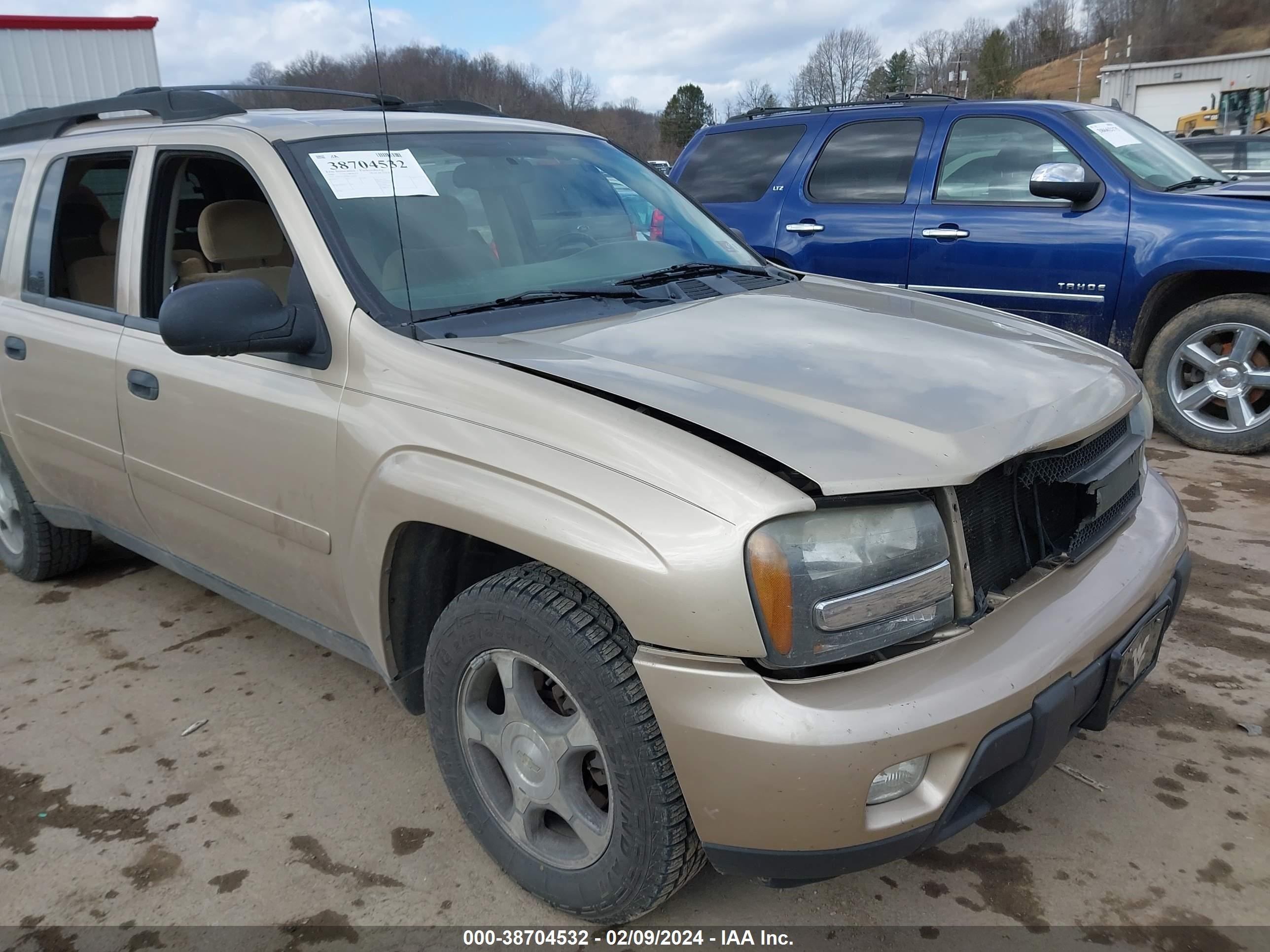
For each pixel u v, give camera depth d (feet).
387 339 7.31
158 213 9.71
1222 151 31.96
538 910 7.13
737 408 6.18
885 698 5.46
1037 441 6.32
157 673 10.74
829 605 5.45
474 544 7.45
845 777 5.33
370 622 7.57
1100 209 16.79
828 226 19.51
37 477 11.80
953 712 5.50
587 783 6.77
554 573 6.42
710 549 5.41
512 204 9.34
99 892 7.45
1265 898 7.05
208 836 8.04
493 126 10.16
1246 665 10.13
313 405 7.57
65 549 12.87
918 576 5.74
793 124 20.52
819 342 7.55
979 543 6.26
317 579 8.08
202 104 9.56
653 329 7.77
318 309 7.68
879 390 6.58
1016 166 17.80
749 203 20.77
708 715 5.47
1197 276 16.58
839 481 5.53
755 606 5.37
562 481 5.95
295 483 7.82
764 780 5.40
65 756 9.20
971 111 18.34
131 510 10.33
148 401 9.23
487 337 7.49
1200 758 8.67
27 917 7.22
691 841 6.07
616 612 5.74
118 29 53.62
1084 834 7.77
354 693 10.23
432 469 6.63
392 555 7.15
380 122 9.25
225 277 9.82
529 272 8.71
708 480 5.56
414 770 8.86
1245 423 16.38
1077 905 7.04
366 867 7.63
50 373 10.65
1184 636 10.77
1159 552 7.28
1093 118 17.89
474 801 7.34
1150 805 8.07
